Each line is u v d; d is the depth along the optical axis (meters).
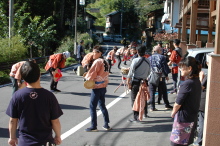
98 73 5.92
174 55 9.45
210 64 4.02
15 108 3.12
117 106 8.48
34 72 3.14
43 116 3.13
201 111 5.03
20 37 18.78
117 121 6.92
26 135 3.11
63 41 29.00
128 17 68.88
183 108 4.02
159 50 7.65
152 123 6.72
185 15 15.61
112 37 62.03
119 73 16.48
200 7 15.39
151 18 58.88
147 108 7.84
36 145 3.08
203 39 27.12
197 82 4.04
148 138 5.75
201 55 8.40
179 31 20.08
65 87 11.68
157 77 7.56
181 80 7.80
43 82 12.90
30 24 20.31
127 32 66.31
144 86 6.43
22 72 3.15
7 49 16.11
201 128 5.06
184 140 4.04
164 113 7.56
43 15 32.53
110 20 77.44
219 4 3.98
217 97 4.02
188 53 8.81
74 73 16.20
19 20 20.42
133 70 6.39
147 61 6.47
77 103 8.84
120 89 11.38
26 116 3.09
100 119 7.10
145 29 60.50
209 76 4.05
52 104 3.21
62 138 5.77
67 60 22.22
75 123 6.77
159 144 5.43
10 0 17.27
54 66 10.20
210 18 14.20
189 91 3.95
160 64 7.51
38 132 3.13
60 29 35.53
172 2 21.64
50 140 3.20
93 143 5.51
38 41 20.33
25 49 17.58
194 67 4.01
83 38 32.94
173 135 4.12
